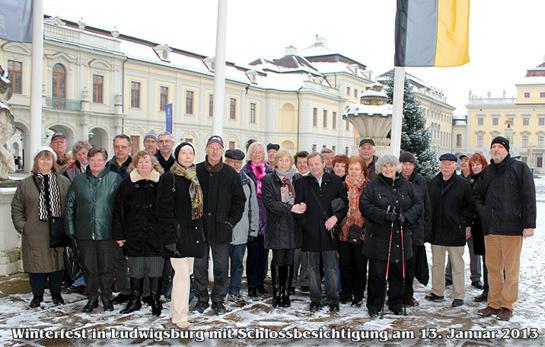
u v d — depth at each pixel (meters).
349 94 54.16
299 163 5.82
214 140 5.22
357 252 5.60
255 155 6.20
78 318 5.00
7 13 6.98
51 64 30.52
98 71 33.28
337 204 5.38
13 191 6.46
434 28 6.91
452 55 6.89
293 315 5.24
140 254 4.99
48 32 30.14
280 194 5.42
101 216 5.13
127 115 35.28
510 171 5.23
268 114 47.53
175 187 4.80
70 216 5.17
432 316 5.34
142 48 37.31
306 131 47.34
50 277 5.41
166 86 38.19
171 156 6.16
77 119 32.12
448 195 5.76
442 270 5.95
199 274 5.29
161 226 4.73
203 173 5.22
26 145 30.25
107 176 5.22
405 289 5.72
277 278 5.52
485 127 83.12
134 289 5.23
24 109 29.53
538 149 79.38
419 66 6.95
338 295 5.88
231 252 5.72
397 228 5.23
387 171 5.24
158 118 37.69
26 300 5.54
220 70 6.61
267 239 5.50
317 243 5.34
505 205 5.21
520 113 80.56
